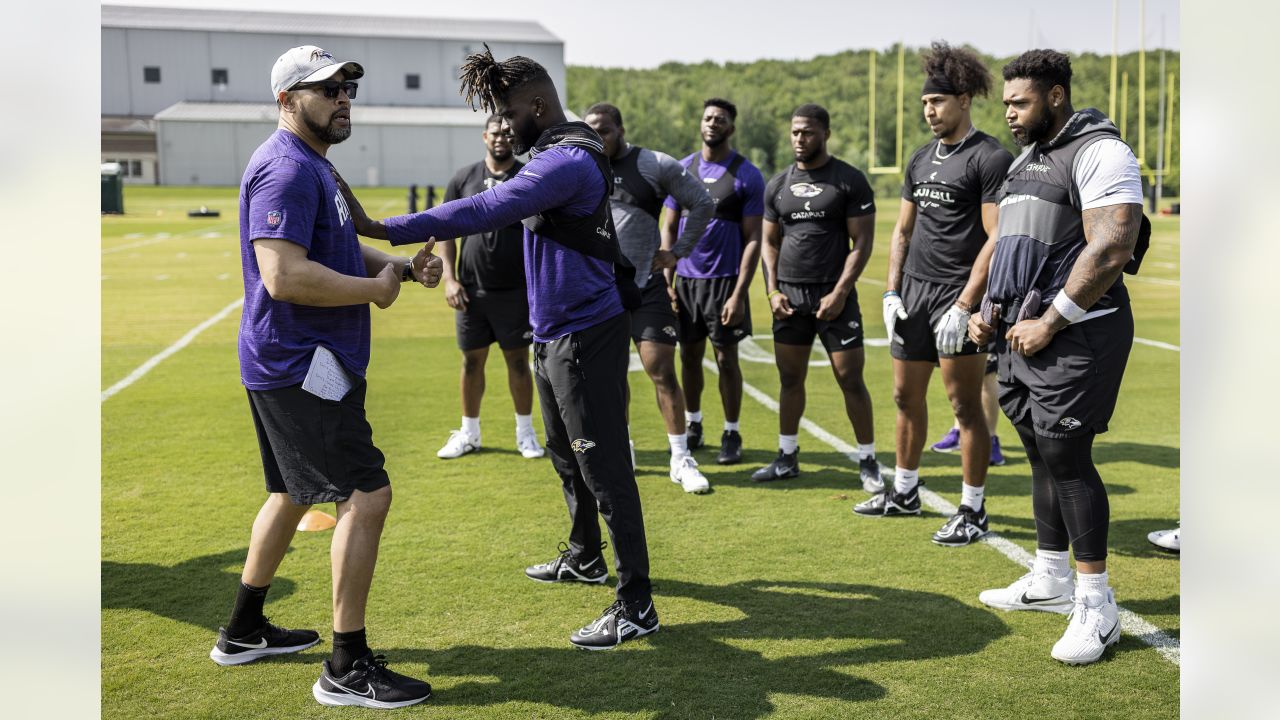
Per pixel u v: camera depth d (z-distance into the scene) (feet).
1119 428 19.80
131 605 10.86
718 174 17.20
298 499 8.84
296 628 10.21
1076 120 9.53
